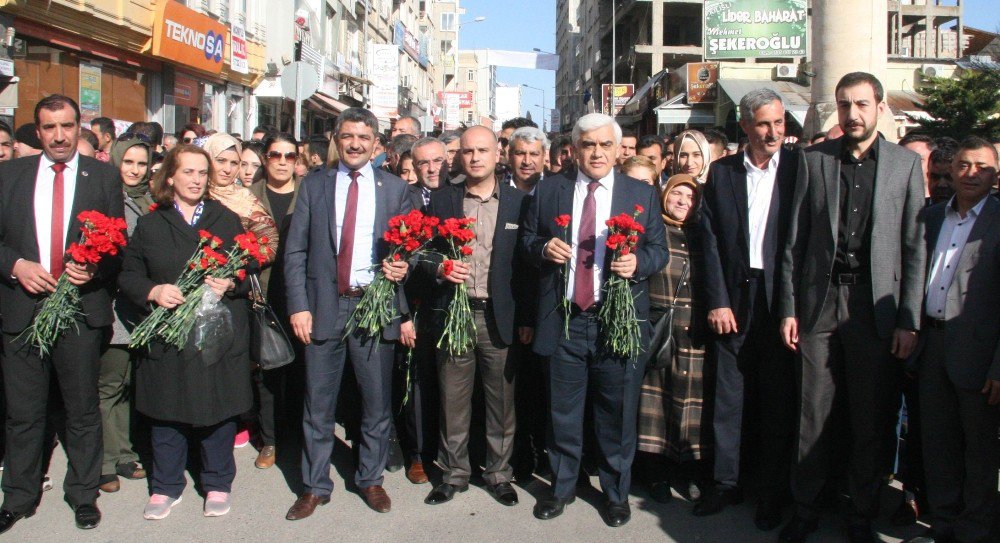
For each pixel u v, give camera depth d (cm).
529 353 486
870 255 387
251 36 1914
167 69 1471
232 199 496
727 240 432
